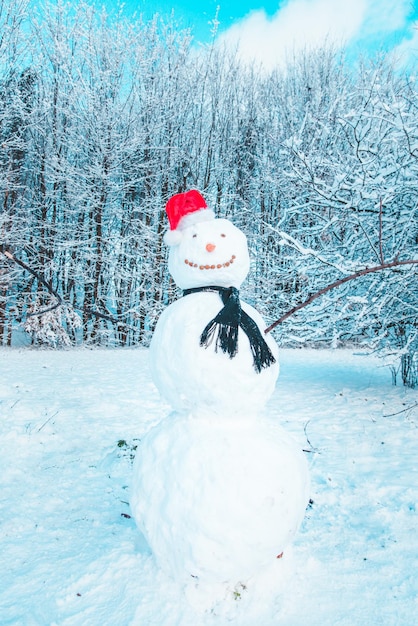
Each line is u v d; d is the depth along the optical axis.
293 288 8.73
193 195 2.68
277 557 2.58
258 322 2.52
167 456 2.36
